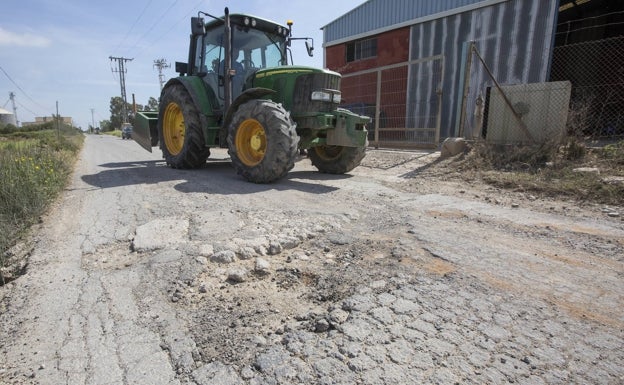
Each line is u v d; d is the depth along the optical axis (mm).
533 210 3682
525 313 1803
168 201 4035
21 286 2189
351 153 5824
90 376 1441
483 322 1723
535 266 2342
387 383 1349
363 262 2418
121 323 1790
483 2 9453
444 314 1789
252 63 6230
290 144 4863
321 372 1412
